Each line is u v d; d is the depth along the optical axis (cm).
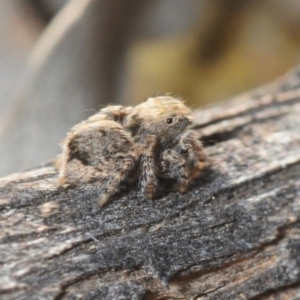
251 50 12
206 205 6
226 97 11
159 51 11
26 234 6
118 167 6
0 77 11
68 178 6
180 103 6
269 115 7
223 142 7
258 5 12
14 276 6
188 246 6
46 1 11
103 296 6
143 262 6
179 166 6
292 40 12
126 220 6
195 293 6
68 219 6
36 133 8
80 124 6
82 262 6
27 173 6
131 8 9
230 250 6
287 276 6
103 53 9
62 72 9
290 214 6
